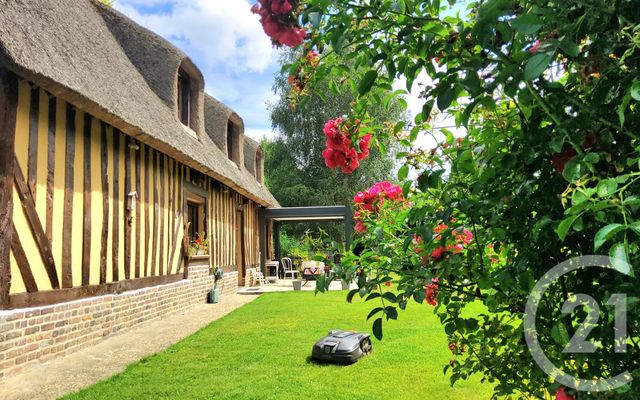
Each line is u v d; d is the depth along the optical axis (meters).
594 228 1.19
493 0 1.07
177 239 8.44
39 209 4.66
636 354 1.21
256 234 15.45
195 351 5.03
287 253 20.72
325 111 19.62
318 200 19.98
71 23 5.90
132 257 6.66
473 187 1.51
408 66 1.42
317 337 5.60
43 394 3.71
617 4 1.06
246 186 12.12
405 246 1.54
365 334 4.74
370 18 1.39
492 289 1.67
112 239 6.08
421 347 4.91
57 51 4.73
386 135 1.98
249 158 16.09
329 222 21.14
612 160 1.12
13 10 4.28
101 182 5.84
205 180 10.34
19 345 4.29
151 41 8.70
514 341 1.75
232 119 13.20
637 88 0.94
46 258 4.73
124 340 5.83
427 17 1.37
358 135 1.99
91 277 5.58
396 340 5.27
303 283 14.20
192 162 7.90
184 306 8.59
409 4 1.36
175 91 8.62
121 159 6.37
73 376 4.22
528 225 1.39
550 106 1.22
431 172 1.58
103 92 5.32
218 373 4.13
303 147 20.84
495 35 1.19
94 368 4.49
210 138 11.81
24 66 3.85
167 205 7.99
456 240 1.63
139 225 6.89
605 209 1.04
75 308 5.19
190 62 9.26
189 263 8.92
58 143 4.99
